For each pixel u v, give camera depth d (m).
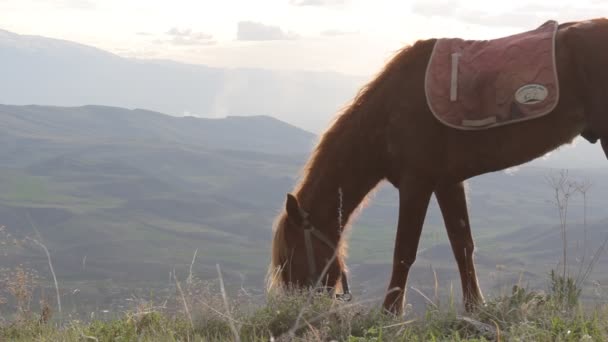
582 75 5.13
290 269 5.94
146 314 5.04
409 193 5.57
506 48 5.37
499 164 5.40
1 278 5.62
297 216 5.85
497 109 5.23
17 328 5.39
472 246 5.73
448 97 5.38
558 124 5.21
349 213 6.02
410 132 5.53
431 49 5.66
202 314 4.83
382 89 5.75
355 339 3.99
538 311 4.35
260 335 4.57
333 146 5.96
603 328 3.81
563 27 5.42
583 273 4.76
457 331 3.97
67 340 4.78
